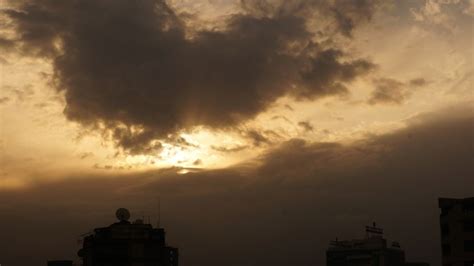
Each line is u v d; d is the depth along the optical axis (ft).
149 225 402.93
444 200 331.57
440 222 333.21
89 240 400.88
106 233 395.14
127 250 388.78
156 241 397.19
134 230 394.52
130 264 386.73
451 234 323.78
